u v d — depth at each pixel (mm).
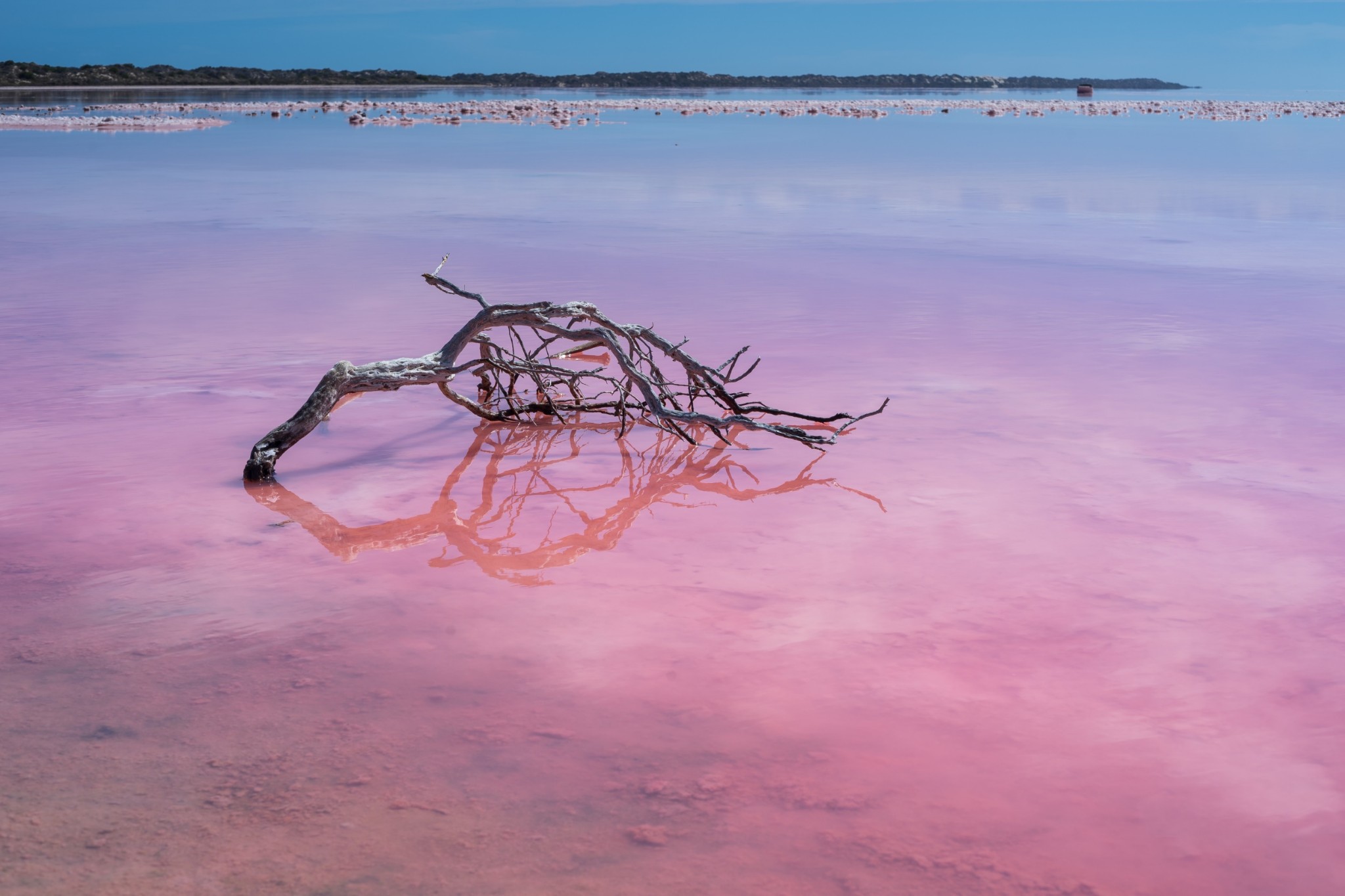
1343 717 3359
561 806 2879
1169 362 8289
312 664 3697
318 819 2816
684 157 31594
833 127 50656
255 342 8930
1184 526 5039
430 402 7719
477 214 17859
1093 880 2590
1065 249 14242
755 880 2582
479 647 3838
